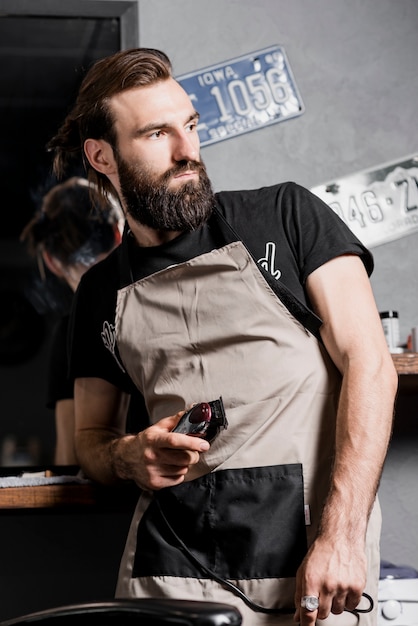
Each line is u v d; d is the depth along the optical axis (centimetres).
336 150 248
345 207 247
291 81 249
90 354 192
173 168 163
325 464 153
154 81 168
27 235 242
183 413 155
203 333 161
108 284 184
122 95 168
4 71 246
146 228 168
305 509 149
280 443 152
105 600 84
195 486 155
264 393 154
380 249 246
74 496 192
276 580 147
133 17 246
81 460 188
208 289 162
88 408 195
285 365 155
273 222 164
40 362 236
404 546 235
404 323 244
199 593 150
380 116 251
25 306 239
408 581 198
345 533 136
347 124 249
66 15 246
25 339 238
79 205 244
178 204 161
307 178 247
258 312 158
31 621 84
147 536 159
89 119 174
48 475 214
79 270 242
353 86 251
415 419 239
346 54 252
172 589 151
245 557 149
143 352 167
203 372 159
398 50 254
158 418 166
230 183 245
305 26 252
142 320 168
